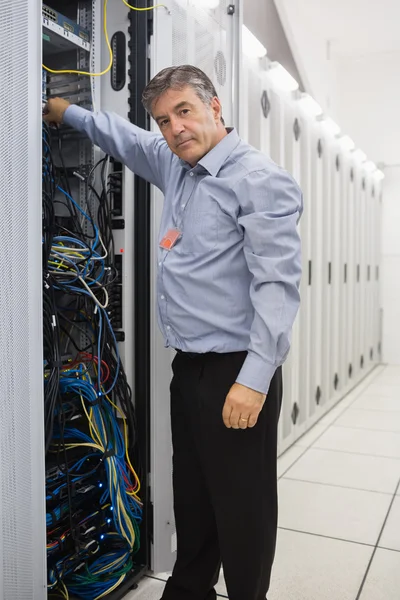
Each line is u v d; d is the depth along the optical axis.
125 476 1.95
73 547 1.85
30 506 1.41
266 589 1.60
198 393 1.54
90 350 2.03
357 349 5.71
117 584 1.88
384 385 5.71
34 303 1.41
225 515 1.53
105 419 1.92
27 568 1.40
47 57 2.07
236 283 1.49
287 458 3.45
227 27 2.38
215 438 1.52
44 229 1.71
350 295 5.35
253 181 1.41
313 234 4.12
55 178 1.87
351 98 6.80
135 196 2.02
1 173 1.30
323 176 4.37
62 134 2.06
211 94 1.48
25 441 1.39
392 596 1.94
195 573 1.74
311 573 2.10
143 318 2.02
